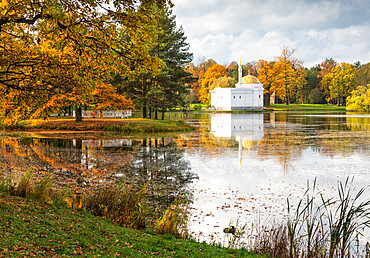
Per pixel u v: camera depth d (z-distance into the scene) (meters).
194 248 8.26
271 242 9.02
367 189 15.25
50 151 24.41
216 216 11.84
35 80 11.32
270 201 13.56
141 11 11.31
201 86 135.88
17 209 9.11
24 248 6.57
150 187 15.40
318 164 20.97
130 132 39.00
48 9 9.85
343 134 38.34
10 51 11.80
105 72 13.17
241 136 36.75
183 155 24.25
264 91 129.25
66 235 7.85
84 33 10.65
